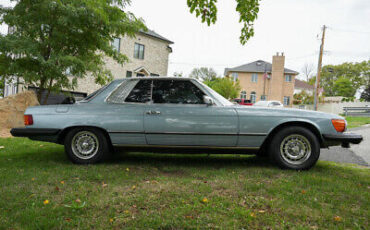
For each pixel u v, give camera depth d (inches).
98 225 78.7
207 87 155.1
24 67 346.0
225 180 125.0
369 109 903.7
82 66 344.8
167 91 154.5
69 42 366.0
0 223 79.0
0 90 1126.4
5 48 317.1
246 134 145.9
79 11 323.6
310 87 2086.6
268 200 100.0
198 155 195.0
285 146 146.8
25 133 149.6
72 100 166.6
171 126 147.2
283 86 1478.8
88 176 128.5
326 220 84.8
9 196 100.5
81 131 152.2
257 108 149.6
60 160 165.2
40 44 350.9
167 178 127.6
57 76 350.0
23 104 350.6
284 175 134.6
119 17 355.3
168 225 78.1
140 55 942.4
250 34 200.1
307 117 145.6
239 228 77.9
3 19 341.4
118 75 872.9
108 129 149.2
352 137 141.7
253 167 153.2
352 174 144.1
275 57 1456.7
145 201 97.1
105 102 154.2
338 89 2279.8
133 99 153.9
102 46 377.7
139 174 135.3
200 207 91.7
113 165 153.4
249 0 181.5
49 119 149.9
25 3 339.3
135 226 78.1
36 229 76.1
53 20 343.9
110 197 101.2
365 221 85.0
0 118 328.8
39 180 120.3
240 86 1412.4
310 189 112.7
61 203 95.3
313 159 143.3
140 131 148.5
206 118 146.6
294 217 86.7
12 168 142.5
